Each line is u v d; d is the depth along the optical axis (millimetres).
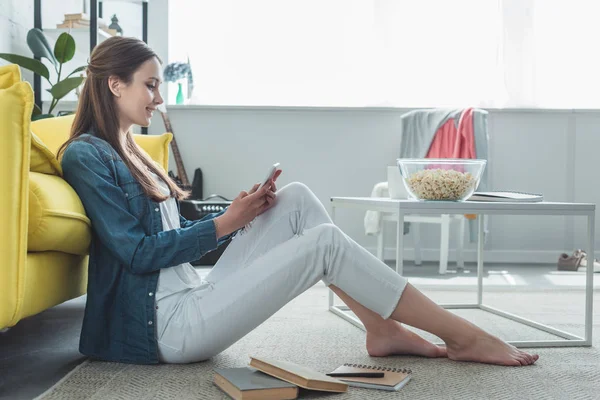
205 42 4801
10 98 1418
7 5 3527
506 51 4668
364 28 4762
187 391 1453
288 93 4816
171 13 4777
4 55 3338
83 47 4062
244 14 4793
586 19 4730
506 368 1686
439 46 4711
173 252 1577
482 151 4125
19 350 1928
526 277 3875
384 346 1801
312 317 2451
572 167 4660
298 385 1400
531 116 4641
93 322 1651
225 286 1608
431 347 1794
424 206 1949
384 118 4633
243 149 4652
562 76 4750
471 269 4250
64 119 2516
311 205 1756
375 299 1638
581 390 1505
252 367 1542
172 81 4641
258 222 1757
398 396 1437
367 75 4711
